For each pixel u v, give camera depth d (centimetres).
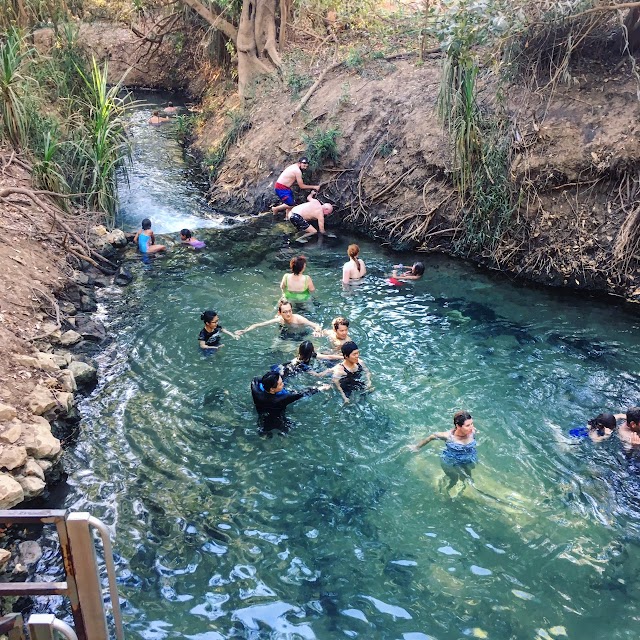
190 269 1128
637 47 1115
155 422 736
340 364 804
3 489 576
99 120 1238
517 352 864
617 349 870
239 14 1788
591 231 1044
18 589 345
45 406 702
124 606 507
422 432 709
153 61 2500
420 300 1013
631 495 617
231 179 1498
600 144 1041
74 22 1728
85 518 326
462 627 490
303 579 535
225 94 1909
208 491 634
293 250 1213
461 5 1062
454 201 1190
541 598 515
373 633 486
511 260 1107
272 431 716
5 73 1135
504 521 591
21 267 951
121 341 904
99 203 1226
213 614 502
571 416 730
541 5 1093
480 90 1200
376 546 567
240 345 881
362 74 1485
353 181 1336
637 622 493
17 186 1114
